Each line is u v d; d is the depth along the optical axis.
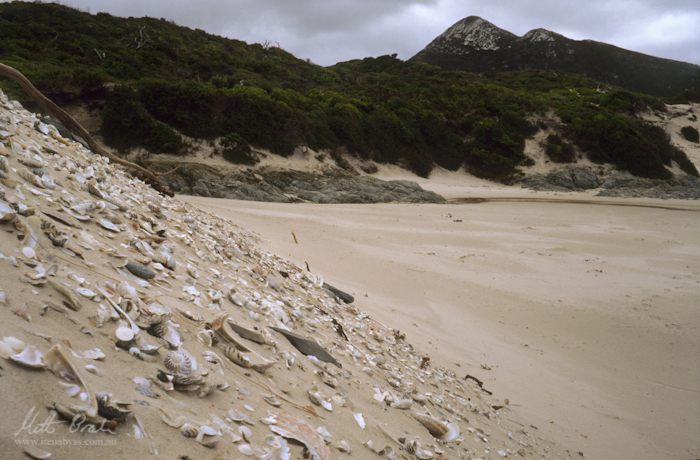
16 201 3.85
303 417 3.78
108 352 3.00
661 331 15.02
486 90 79.19
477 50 181.62
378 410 4.92
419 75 93.31
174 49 67.50
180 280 4.86
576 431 9.09
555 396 10.58
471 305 16.06
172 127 47.38
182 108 48.38
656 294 18.48
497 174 62.62
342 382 5.08
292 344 5.27
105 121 44.44
